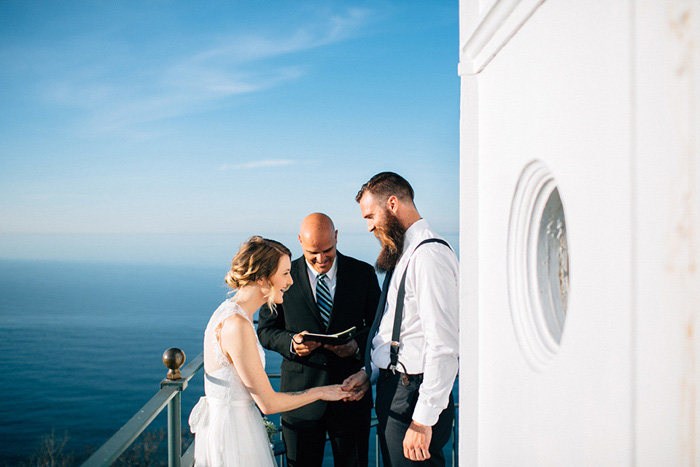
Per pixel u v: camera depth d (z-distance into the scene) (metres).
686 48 0.58
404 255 1.99
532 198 1.15
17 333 183.88
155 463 34.75
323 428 2.48
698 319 0.57
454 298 1.81
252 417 2.12
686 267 0.58
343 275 2.58
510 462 1.24
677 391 0.60
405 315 1.95
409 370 1.92
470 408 1.51
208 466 2.07
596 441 0.80
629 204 0.69
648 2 0.65
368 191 2.08
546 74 0.99
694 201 0.57
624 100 0.70
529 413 1.12
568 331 0.91
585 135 0.83
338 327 2.54
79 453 82.44
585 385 0.84
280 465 2.73
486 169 1.41
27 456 83.00
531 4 1.03
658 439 0.64
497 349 1.33
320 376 2.49
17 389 117.94
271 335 2.56
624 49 0.70
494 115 1.33
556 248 1.15
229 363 2.10
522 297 1.20
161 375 135.25
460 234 1.52
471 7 1.47
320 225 2.46
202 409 2.15
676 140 0.60
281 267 2.15
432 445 1.90
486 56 1.34
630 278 0.68
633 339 0.68
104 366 143.38
